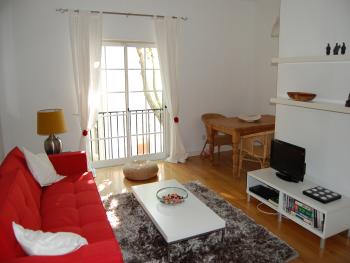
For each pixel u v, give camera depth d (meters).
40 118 3.66
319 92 3.13
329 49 2.86
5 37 4.10
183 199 2.88
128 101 5.05
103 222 2.38
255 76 5.93
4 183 2.21
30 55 4.26
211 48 5.49
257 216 3.27
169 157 5.36
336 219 2.66
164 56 4.98
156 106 5.31
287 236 2.87
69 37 4.39
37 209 2.48
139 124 5.25
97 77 4.54
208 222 2.51
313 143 3.27
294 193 2.92
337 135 2.98
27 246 1.62
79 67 4.38
